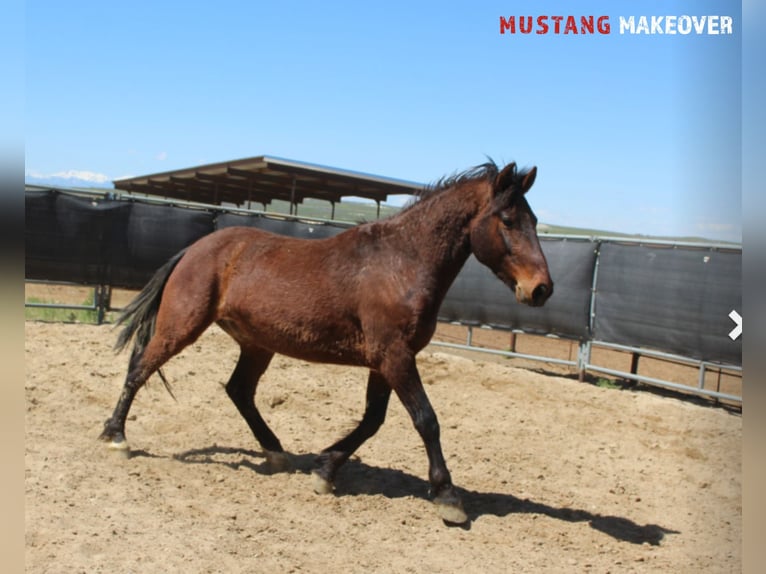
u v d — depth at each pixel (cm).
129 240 1101
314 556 404
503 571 410
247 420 566
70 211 1067
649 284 937
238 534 419
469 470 604
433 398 838
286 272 511
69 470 485
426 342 494
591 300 998
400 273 485
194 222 1136
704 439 737
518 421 769
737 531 500
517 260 470
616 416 812
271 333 514
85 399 696
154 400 718
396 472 580
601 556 445
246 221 1162
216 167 1973
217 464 553
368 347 491
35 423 606
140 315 562
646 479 619
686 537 487
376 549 425
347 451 519
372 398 526
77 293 1440
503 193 473
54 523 394
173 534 404
